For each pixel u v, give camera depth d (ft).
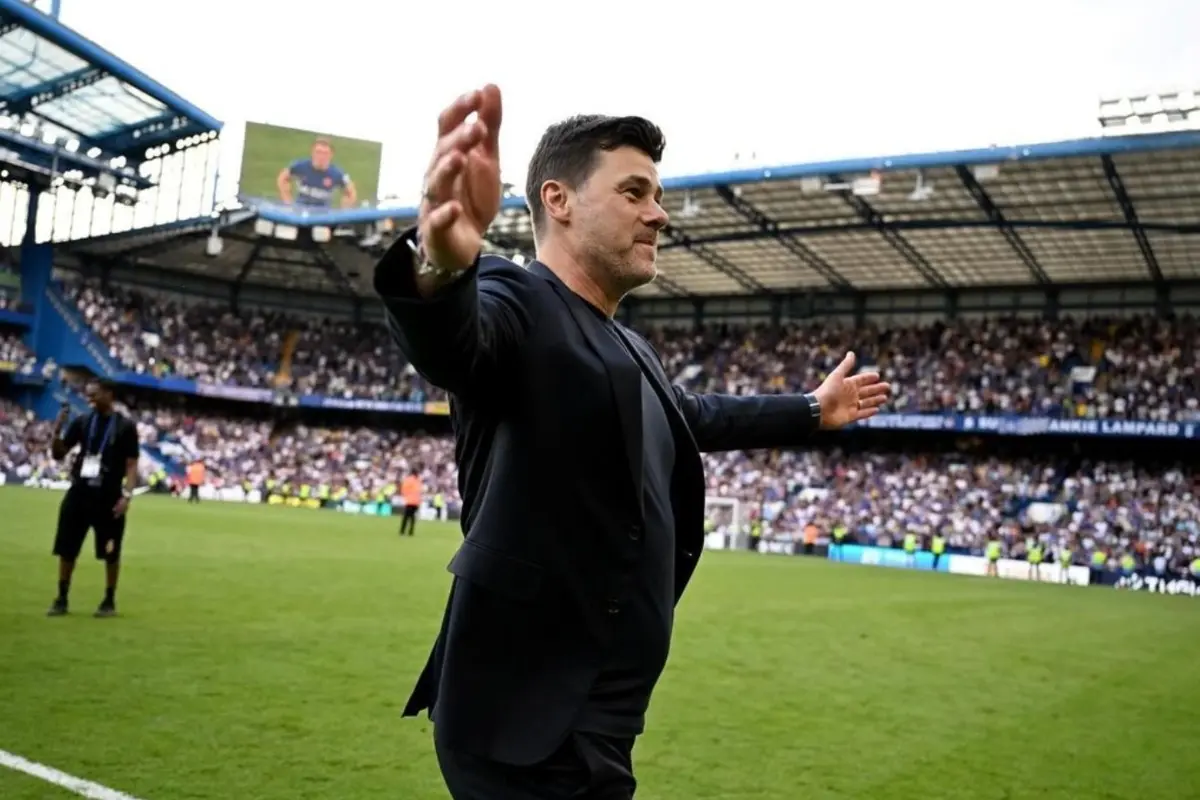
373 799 14.83
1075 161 83.15
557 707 5.87
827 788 17.16
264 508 122.52
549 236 6.74
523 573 5.85
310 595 39.65
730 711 23.29
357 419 171.32
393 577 48.80
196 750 16.78
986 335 131.75
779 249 121.08
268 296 175.22
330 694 21.80
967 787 17.79
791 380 139.85
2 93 133.08
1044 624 49.24
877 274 130.11
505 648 5.94
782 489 131.44
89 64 123.44
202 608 33.83
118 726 17.95
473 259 4.95
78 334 149.38
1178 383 114.62
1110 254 111.55
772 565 87.81
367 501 146.30
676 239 120.57
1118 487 115.34
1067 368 122.72
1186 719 25.48
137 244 149.89
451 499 143.74
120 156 153.58
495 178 5.05
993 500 119.55
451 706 5.99
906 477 127.54
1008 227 103.40
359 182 161.38
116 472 30.50
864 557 116.88
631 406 6.06
